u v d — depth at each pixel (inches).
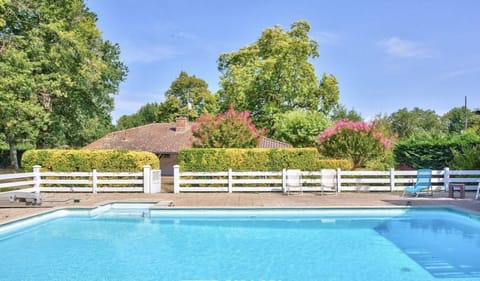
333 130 787.4
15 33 919.7
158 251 339.3
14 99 785.6
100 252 336.2
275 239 380.2
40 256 325.1
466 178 635.5
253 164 684.1
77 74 994.1
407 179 656.4
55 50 905.5
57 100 1048.8
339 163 681.6
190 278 267.4
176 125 1430.9
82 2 1127.6
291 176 621.3
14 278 269.3
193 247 352.5
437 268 283.7
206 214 496.1
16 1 852.6
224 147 732.0
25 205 505.7
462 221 459.8
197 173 673.6
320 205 501.7
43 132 1144.8
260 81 1435.8
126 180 676.1
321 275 271.0
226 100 1520.7
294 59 1375.5
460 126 2694.4
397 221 461.1
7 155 1568.7
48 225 451.8
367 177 712.4
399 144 906.7
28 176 645.9
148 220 475.5
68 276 273.3
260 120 1461.6
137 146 1290.6
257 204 520.1
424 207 492.4
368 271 278.5
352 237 385.1
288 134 1196.5
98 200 568.4
